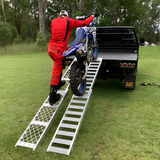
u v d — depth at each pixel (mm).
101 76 5441
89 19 3305
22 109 4199
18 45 20531
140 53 15477
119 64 4973
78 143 2879
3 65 9922
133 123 3455
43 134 2896
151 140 2906
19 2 33781
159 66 9070
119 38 6184
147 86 5793
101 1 26516
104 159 2498
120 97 4887
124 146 2770
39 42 19812
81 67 3455
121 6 37156
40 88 5762
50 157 2582
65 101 4777
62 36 3033
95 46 4422
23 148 2799
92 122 3551
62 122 3420
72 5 31641
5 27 18797
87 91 3873
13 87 5848
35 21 42938
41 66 9617
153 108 4113
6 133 3193
